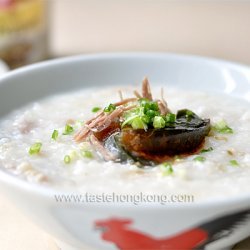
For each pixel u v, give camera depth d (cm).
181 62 47
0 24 58
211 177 34
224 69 46
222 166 36
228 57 64
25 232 38
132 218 30
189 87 46
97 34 71
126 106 38
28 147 38
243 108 43
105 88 46
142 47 67
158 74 47
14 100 43
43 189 30
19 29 60
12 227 38
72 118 41
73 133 39
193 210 29
